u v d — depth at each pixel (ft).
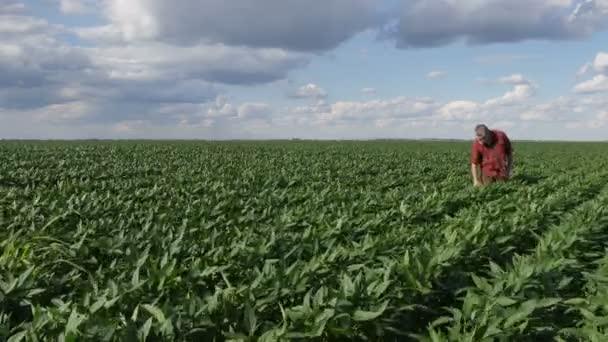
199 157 100.94
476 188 46.11
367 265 21.71
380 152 135.03
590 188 53.83
